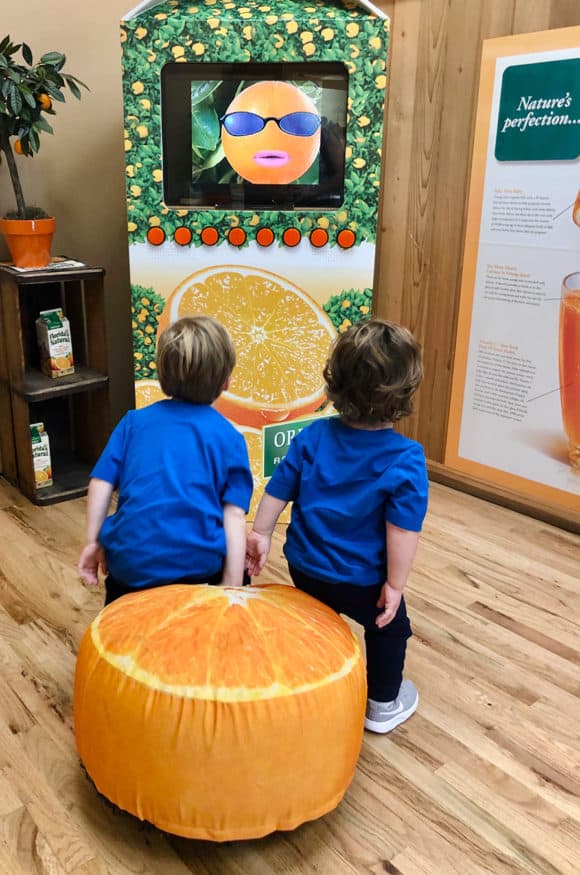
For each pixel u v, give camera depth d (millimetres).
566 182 2166
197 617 1258
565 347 2283
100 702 1187
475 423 2596
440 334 2629
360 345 1306
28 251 2266
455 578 2098
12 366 2375
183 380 1402
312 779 1177
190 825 1154
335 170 2115
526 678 1694
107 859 1218
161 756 1128
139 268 2174
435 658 1751
